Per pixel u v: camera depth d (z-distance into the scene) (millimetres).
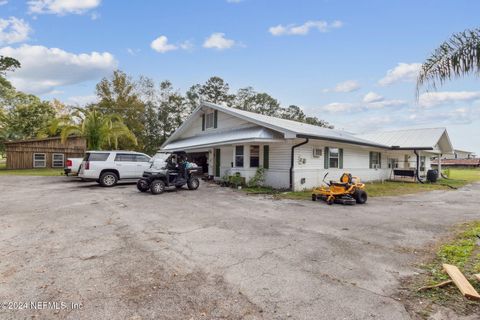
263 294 3193
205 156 19062
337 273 3812
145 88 36219
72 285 3354
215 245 4938
